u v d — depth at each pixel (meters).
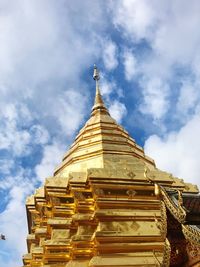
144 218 17.98
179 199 9.88
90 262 16.17
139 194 18.98
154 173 19.48
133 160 22.44
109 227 17.45
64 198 20.36
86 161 22.67
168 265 10.53
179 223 10.73
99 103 27.80
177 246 10.93
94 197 18.81
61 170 24.30
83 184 19.88
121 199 18.70
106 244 16.67
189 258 10.49
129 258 16.39
